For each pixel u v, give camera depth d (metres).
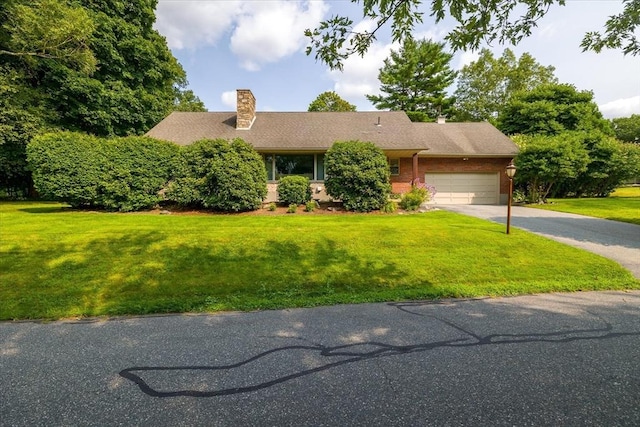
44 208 11.76
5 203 14.70
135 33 18.84
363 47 3.55
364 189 11.44
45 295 4.35
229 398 2.19
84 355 2.82
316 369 2.55
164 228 7.93
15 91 14.50
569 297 4.32
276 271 5.43
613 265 5.62
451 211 12.09
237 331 3.32
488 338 3.08
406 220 9.44
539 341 3.01
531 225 9.02
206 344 3.02
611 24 4.11
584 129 20.30
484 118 32.50
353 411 2.05
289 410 2.06
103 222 8.59
